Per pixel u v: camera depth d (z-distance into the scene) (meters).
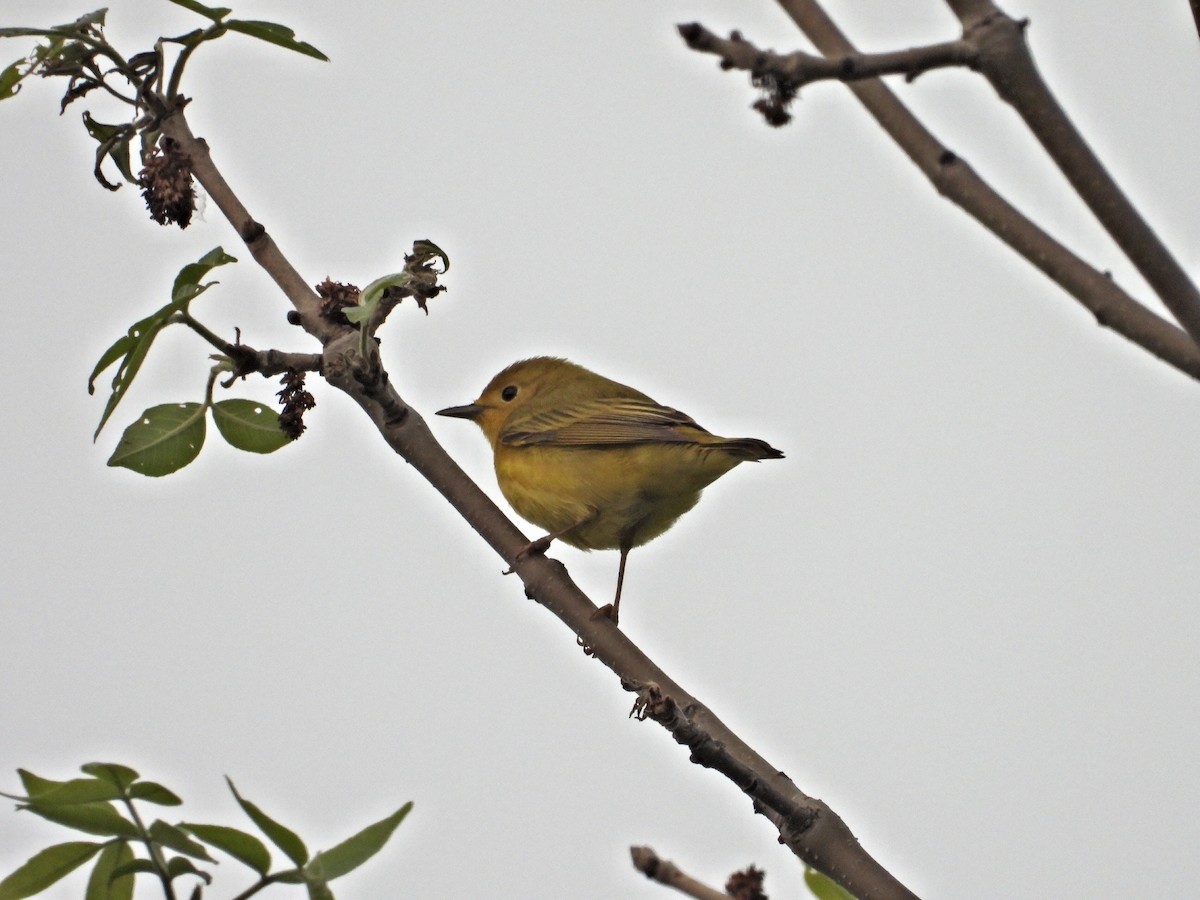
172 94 10.12
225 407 10.23
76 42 9.91
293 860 6.60
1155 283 6.66
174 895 6.91
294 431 10.21
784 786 8.68
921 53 6.32
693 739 7.97
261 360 9.88
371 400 10.00
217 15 9.81
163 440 10.19
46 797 6.84
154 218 10.06
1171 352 7.05
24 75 9.85
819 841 8.31
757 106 6.18
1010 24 6.38
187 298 8.67
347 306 9.92
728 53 6.11
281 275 10.05
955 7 6.44
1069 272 7.25
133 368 8.73
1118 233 6.59
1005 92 6.45
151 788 6.93
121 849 7.09
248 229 10.06
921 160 7.57
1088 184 6.54
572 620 9.88
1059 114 6.47
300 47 10.02
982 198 7.34
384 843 6.62
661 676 9.50
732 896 8.45
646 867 8.64
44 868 7.04
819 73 6.12
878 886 8.22
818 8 7.12
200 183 10.12
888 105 7.62
